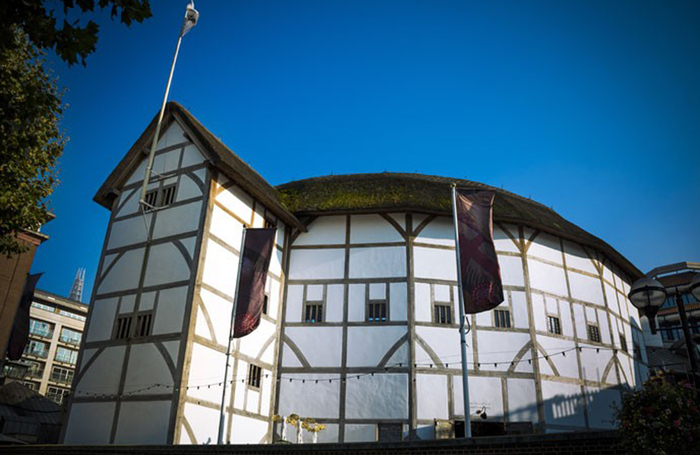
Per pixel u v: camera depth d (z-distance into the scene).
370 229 20.23
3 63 7.74
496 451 6.95
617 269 24.17
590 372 19.97
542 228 20.73
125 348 16.20
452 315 19.02
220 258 16.92
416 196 20.69
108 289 17.73
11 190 9.47
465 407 10.85
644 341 24.98
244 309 14.45
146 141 19.52
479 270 11.80
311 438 17.69
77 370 16.89
